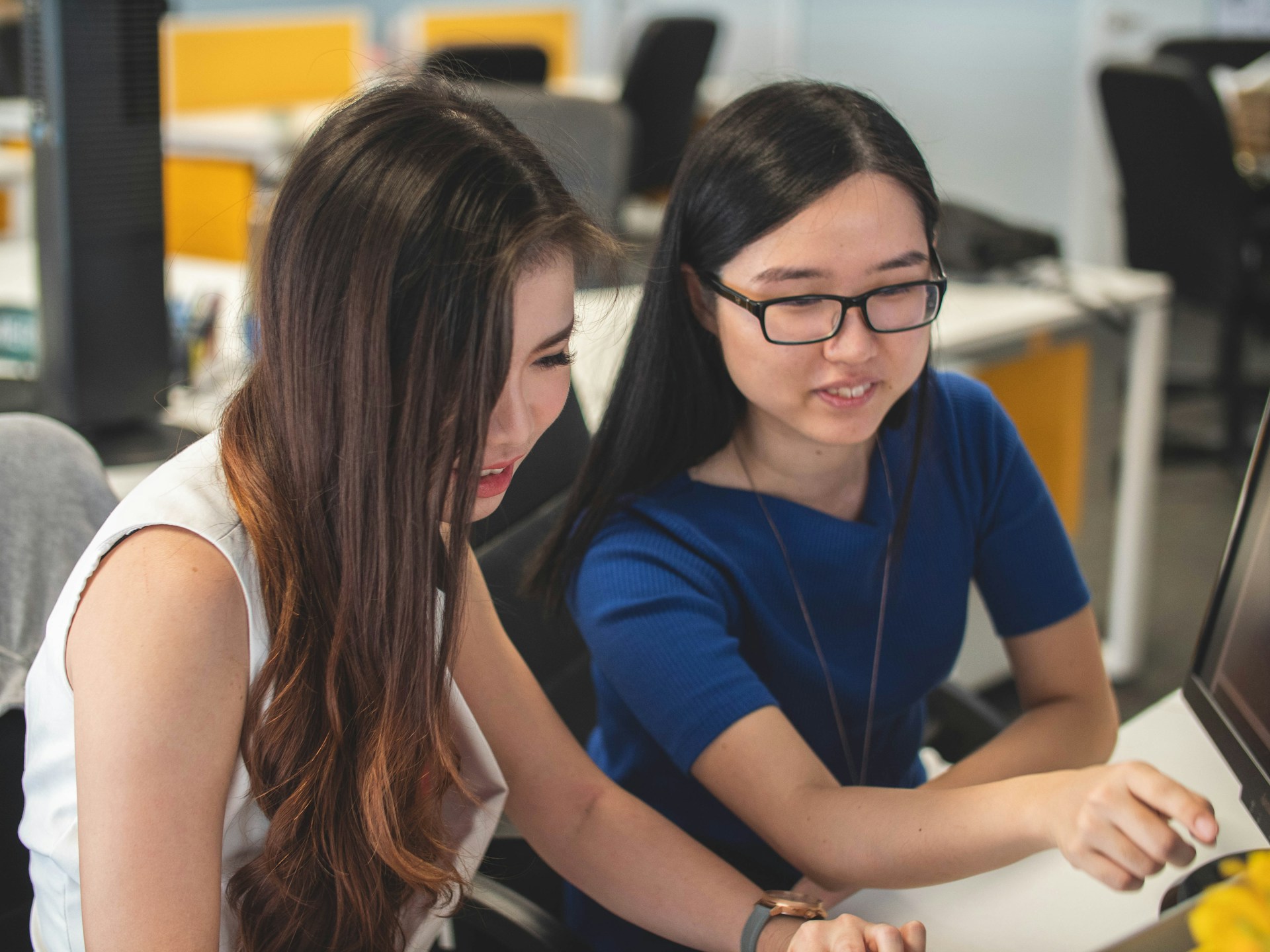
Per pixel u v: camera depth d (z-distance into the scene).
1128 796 0.84
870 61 6.19
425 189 0.72
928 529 1.17
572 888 1.21
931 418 1.15
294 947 0.88
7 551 1.02
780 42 6.50
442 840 0.93
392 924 0.90
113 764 0.76
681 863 1.01
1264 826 0.88
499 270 0.72
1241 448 3.73
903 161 1.00
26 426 1.06
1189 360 4.65
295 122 3.82
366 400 0.74
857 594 1.14
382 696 0.82
